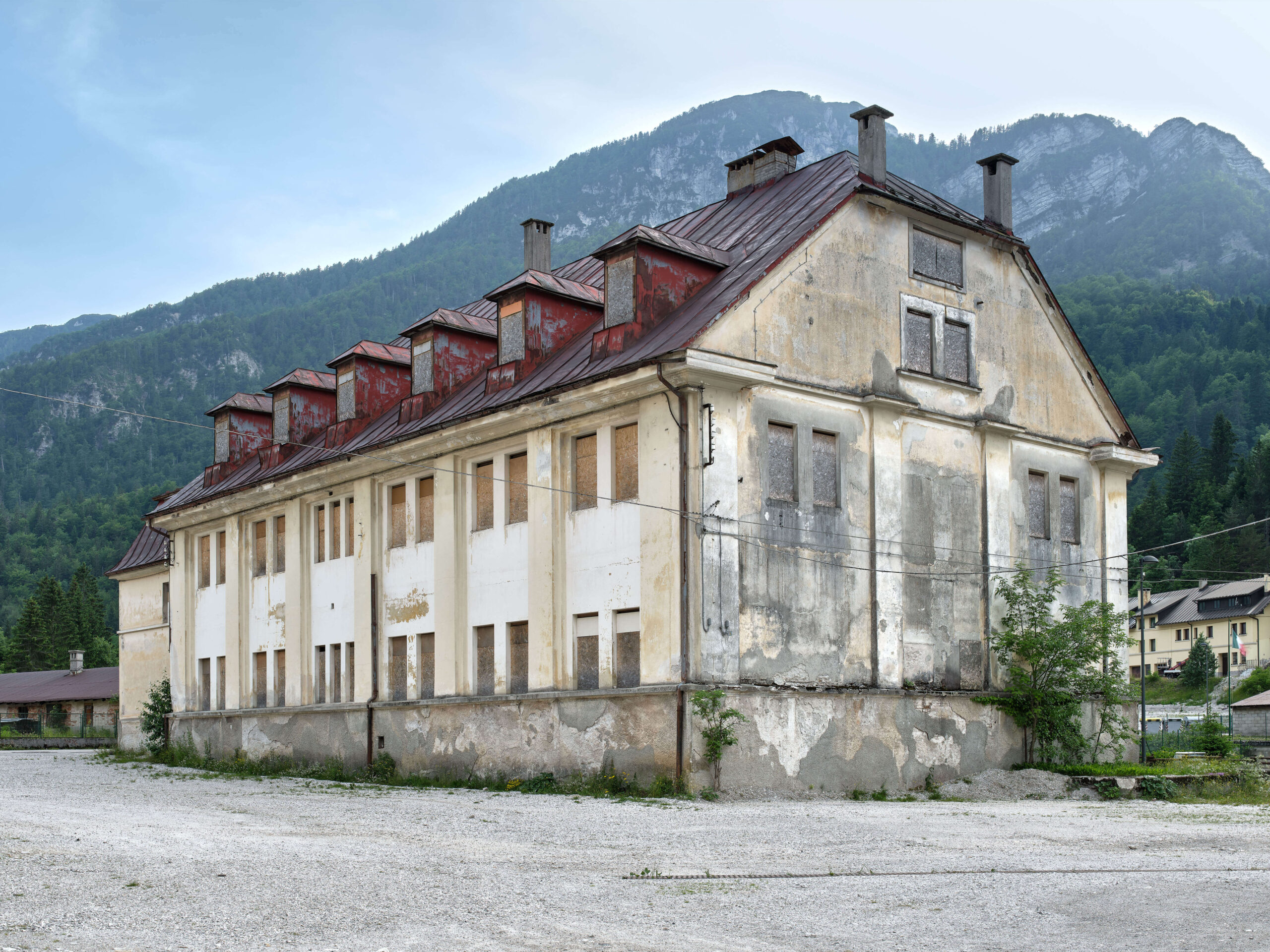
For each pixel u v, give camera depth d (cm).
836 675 2238
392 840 1358
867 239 2444
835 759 2195
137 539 4600
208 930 804
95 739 6012
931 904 955
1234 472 12638
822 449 2309
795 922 875
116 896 909
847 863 1190
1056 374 2866
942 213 2580
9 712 7750
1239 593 10300
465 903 926
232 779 2791
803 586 2208
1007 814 1842
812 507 2248
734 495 2100
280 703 3234
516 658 2439
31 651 11956
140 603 4459
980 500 2611
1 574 19112
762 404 2186
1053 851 1316
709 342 2095
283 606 3219
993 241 2719
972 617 2541
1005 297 2755
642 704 2095
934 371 2541
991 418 2636
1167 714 7669
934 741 2381
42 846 1188
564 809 1802
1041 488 2814
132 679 4466
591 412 2272
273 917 853
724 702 2022
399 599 2792
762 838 1408
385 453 2766
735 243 2512
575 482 2338
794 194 2620
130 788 2378
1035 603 2600
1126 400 18188
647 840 1379
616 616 2214
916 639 2405
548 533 2336
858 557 2322
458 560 2586
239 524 3447
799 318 2272
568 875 1084
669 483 2094
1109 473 2959
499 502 2497
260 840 1323
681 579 2055
